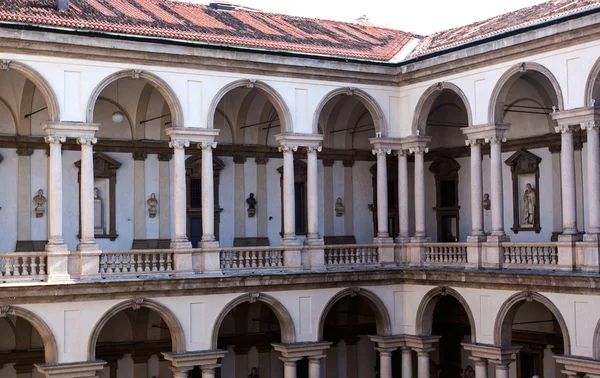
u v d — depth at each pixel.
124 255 38.66
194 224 46.81
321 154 49.31
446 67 42.12
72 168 43.62
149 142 45.09
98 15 39.41
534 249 38.56
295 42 43.41
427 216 51.00
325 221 49.31
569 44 37.00
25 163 42.47
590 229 36.38
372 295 43.59
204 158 40.06
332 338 49.81
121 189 44.72
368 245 43.84
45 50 36.72
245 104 47.41
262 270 41.25
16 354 42.31
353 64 43.19
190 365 39.00
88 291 36.91
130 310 44.91
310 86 42.59
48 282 36.19
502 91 40.03
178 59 39.38
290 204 42.03
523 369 45.88
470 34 43.44
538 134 44.72
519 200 45.81
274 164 48.69
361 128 50.53
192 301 39.31
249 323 48.22
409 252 44.19
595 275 35.41
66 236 43.44
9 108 42.28
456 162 49.41
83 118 37.47
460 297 41.53
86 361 36.97
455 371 49.91
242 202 47.62
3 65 36.00
